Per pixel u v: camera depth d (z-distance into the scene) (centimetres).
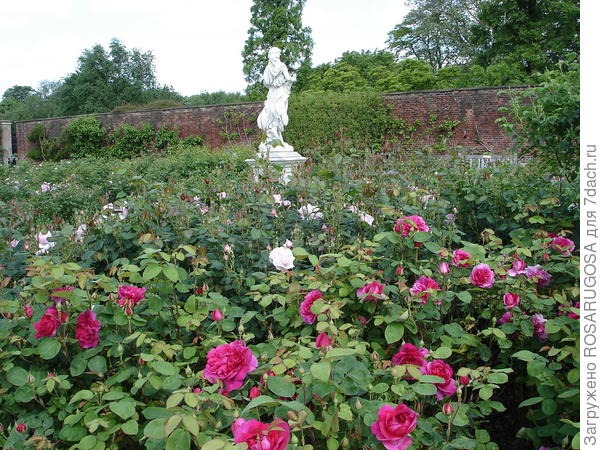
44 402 174
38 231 326
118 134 2227
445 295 200
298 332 197
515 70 1939
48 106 4141
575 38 2100
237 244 274
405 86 2595
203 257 220
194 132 2086
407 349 171
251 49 3272
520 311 197
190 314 197
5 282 201
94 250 270
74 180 1052
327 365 128
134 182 309
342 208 301
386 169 429
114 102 4038
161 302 190
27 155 2516
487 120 1576
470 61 2934
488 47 2447
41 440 143
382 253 258
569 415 161
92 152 2281
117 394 145
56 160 2381
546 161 365
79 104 4031
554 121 323
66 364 182
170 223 307
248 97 3231
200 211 327
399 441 130
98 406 152
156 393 164
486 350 197
